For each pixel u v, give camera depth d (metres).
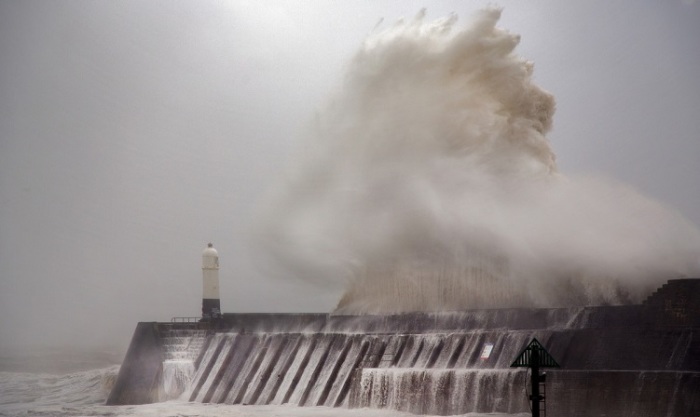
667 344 52.16
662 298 54.31
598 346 55.16
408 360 65.25
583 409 52.06
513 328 62.12
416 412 60.34
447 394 58.91
